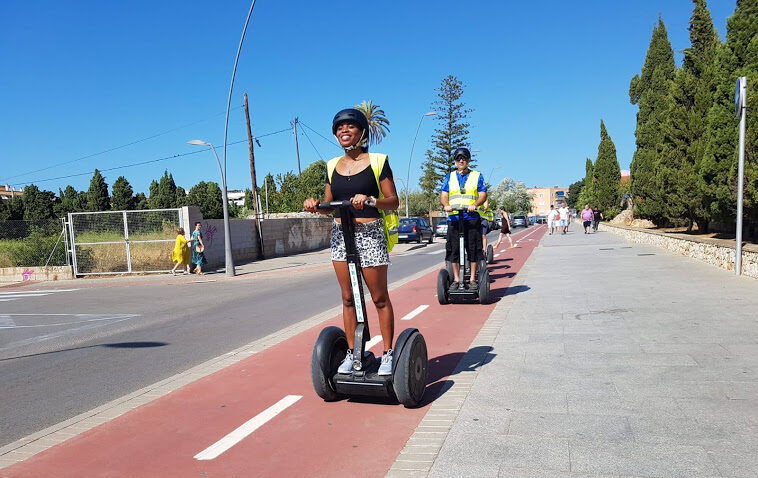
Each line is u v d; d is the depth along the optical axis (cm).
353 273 393
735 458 292
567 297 842
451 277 878
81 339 791
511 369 475
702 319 631
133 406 444
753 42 1166
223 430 380
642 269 1173
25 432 412
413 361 393
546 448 313
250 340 719
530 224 8375
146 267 1923
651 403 376
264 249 2553
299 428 376
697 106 1695
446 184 836
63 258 1922
